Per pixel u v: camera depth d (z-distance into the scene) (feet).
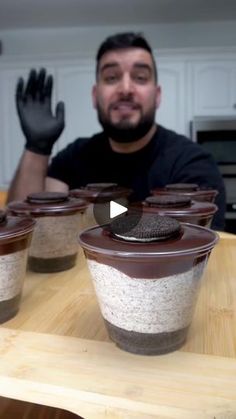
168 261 1.11
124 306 1.20
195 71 8.41
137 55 3.59
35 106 3.53
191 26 9.17
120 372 1.14
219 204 3.28
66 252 2.05
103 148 4.13
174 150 3.85
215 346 1.29
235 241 2.61
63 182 4.25
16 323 1.48
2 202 4.03
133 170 3.91
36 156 3.48
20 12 8.25
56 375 1.14
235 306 1.62
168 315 1.19
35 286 1.86
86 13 8.37
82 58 8.65
